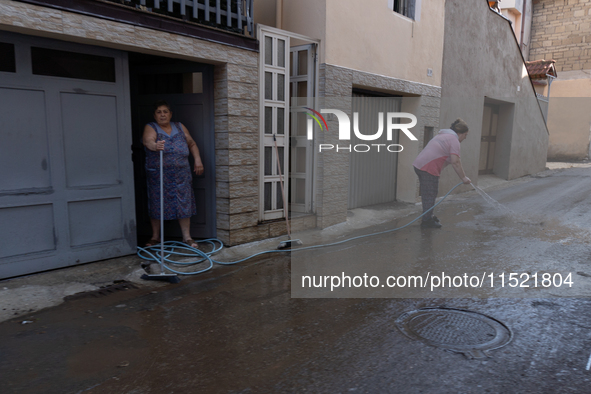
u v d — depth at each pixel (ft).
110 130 13.73
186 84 16.88
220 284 12.50
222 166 16.01
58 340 8.90
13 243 12.00
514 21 56.13
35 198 12.22
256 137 16.74
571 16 57.57
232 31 15.47
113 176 13.97
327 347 8.45
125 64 13.82
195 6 14.20
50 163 12.45
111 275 12.91
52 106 12.34
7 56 11.39
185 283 12.58
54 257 12.84
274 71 17.21
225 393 6.96
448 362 7.75
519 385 6.98
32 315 10.12
